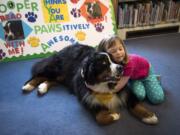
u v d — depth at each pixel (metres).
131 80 1.69
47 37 2.38
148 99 1.67
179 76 1.99
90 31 2.50
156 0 2.92
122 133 1.40
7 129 1.46
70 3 2.45
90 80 1.42
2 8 2.28
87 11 2.50
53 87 1.89
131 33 2.84
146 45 2.63
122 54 1.45
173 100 1.67
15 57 2.31
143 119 1.46
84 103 1.58
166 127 1.43
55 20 2.41
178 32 3.03
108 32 2.56
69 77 1.78
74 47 1.91
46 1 2.38
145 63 1.67
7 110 1.62
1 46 2.29
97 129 1.44
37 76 1.92
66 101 1.71
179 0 3.01
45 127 1.47
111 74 1.39
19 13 2.32
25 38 2.34
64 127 1.46
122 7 2.71
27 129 1.45
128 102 1.58
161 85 1.84
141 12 2.77
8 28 2.29
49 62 1.89
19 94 1.79
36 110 1.62
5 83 1.94
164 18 2.95
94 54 1.48
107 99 1.53
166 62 2.24
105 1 2.57
